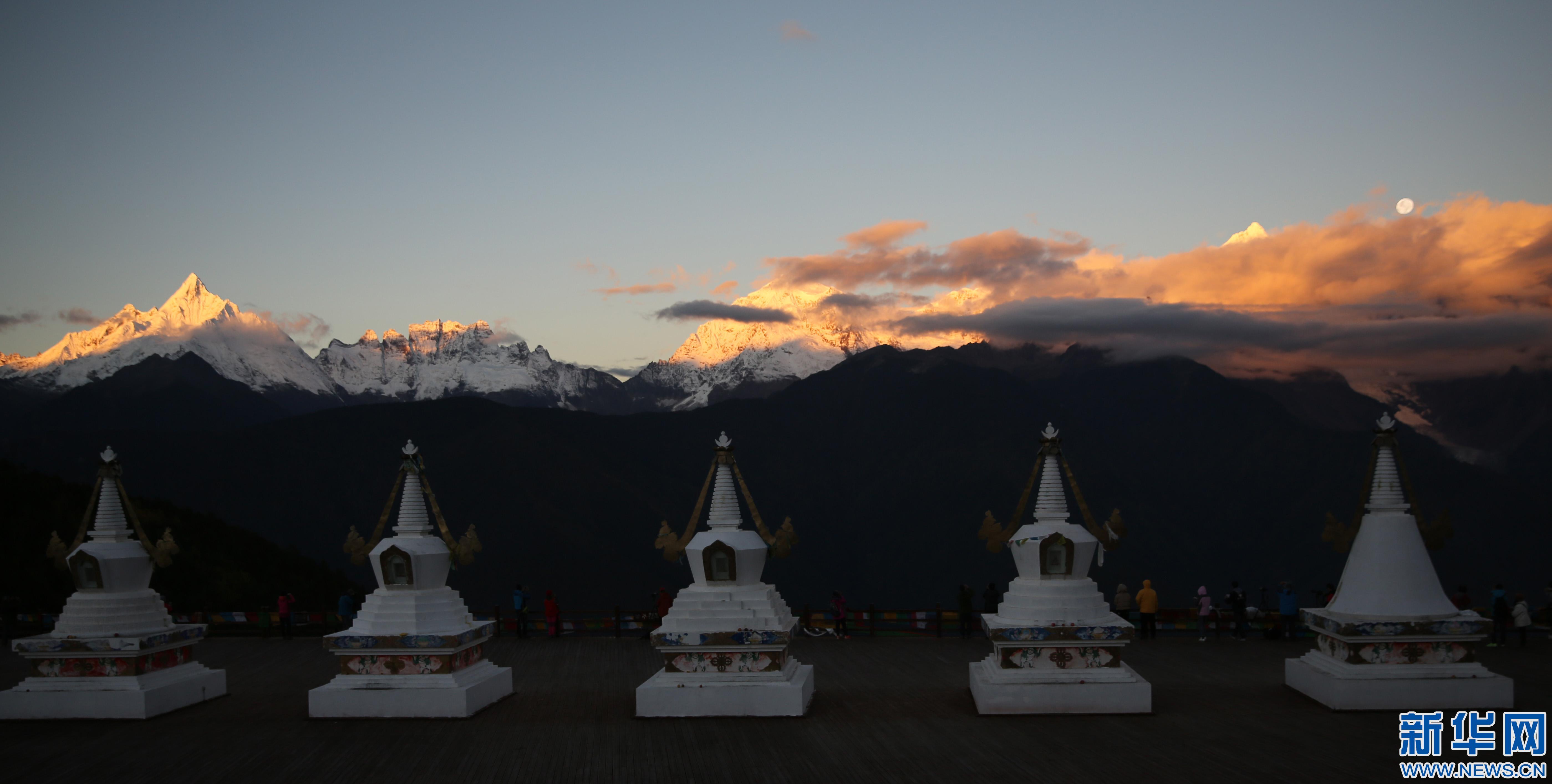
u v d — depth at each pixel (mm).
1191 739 18547
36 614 34719
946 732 19375
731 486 22766
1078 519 137250
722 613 21359
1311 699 21766
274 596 50656
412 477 22828
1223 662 27062
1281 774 16328
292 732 20047
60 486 53281
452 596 22672
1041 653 20906
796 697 20812
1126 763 17109
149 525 52188
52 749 19016
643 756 17984
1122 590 32438
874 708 21703
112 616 22094
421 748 18750
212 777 17062
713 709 20875
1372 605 20953
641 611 34344
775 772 16906
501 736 19547
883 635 32969
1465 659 20594
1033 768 16859
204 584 48344
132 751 18812
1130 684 20562
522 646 31328
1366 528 21672
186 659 23438
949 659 28281
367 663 21406
